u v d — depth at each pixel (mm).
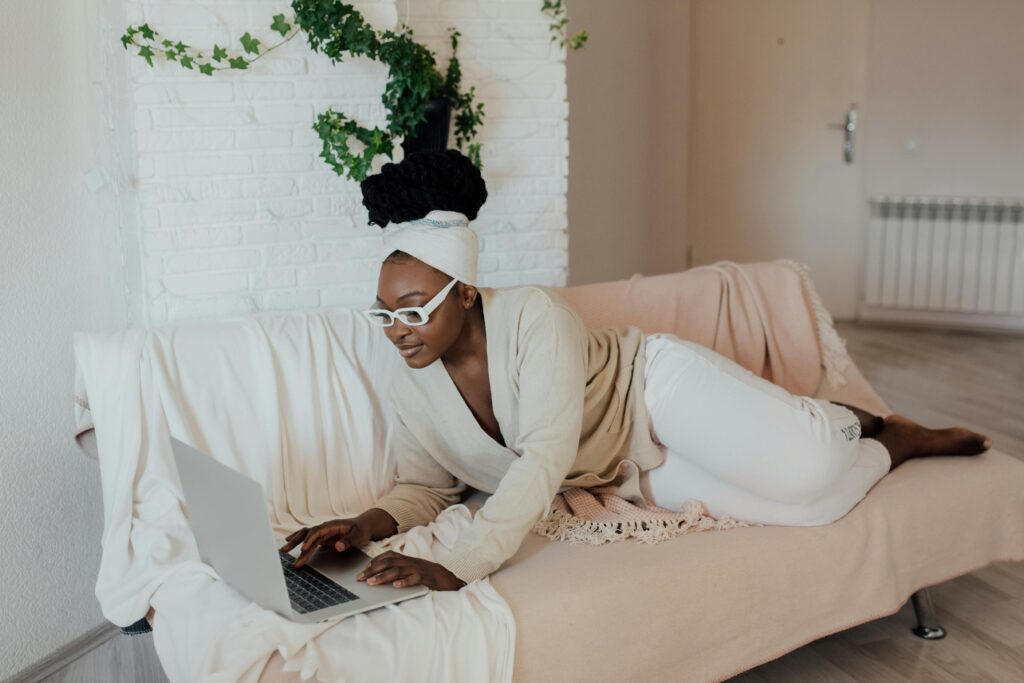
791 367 2701
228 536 1646
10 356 2197
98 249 2375
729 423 1953
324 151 2504
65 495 2324
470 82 2834
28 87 2203
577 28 4016
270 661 1497
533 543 1948
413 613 1589
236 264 2506
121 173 2385
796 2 5438
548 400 1807
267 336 2188
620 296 2543
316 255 2588
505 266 2971
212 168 2434
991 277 5367
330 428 2188
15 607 2213
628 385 2088
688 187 5395
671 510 2117
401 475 2162
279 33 2436
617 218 4574
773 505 1992
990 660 2146
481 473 2082
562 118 2953
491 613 1620
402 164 1803
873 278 5621
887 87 5395
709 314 2635
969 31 5184
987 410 3959
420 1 2732
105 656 2311
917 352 5008
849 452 1988
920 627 2260
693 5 5336
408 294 1792
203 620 1614
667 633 1787
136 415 2029
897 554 2068
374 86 2576
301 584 1720
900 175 5465
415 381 2018
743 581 1867
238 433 2111
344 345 2256
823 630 1993
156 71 2336
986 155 5277
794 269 2779
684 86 4934
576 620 1679
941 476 2189
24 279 2221
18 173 2195
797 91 5531
